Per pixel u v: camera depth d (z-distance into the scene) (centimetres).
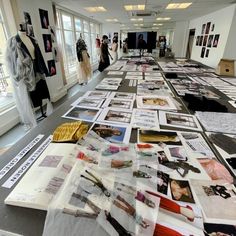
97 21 768
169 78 216
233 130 94
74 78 529
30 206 50
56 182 56
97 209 47
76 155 69
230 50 411
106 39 529
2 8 247
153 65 319
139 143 79
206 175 61
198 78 218
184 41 812
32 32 298
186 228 44
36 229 45
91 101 136
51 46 366
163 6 438
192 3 393
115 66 304
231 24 390
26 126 262
